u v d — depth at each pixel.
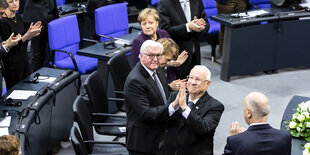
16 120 6.83
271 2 12.98
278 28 12.05
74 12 12.77
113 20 11.66
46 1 11.11
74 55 11.16
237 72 11.95
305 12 12.31
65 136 8.64
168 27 9.38
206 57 13.66
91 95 7.48
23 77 9.40
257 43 11.95
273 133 5.56
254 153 5.47
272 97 11.03
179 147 6.30
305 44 12.53
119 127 7.89
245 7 12.75
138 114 6.35
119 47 10.17
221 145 8.88
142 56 6.39
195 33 9.57
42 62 11.33
